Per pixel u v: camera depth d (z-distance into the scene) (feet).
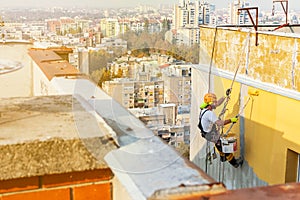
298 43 21.06
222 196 2.52
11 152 3.25
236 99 25.84
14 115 4.03
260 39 24.17
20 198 3.34
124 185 3.14
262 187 2.66
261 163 24.07
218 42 27.35
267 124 23.44
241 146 25.54
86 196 3.49
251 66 25.07
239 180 25.89
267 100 23.35
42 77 9.62
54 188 3.42
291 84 21.77
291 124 21.61
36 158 3.31
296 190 2.61
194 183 2.86
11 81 12.03
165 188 2.68
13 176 3.27
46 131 3.52
